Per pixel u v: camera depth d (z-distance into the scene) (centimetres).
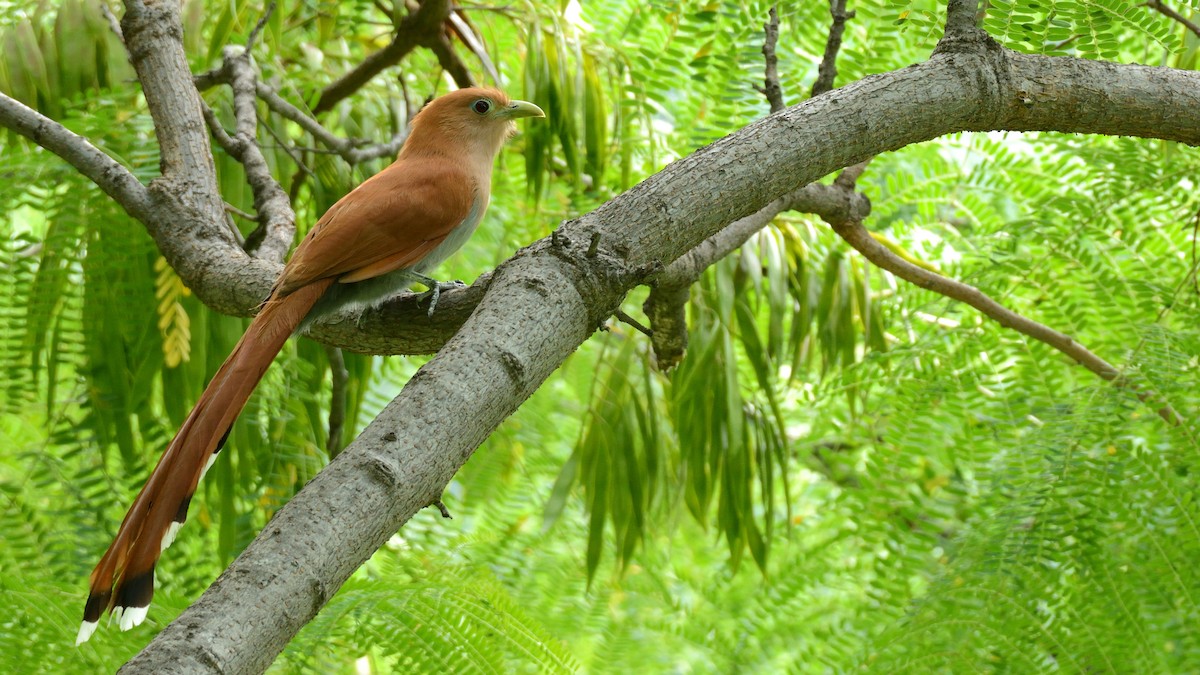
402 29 973
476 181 794
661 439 1051
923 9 673
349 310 690
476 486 1245
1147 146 963
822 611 1366
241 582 330
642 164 1138
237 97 815
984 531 802
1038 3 589
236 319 916
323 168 974
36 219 1135
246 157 773
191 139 704
